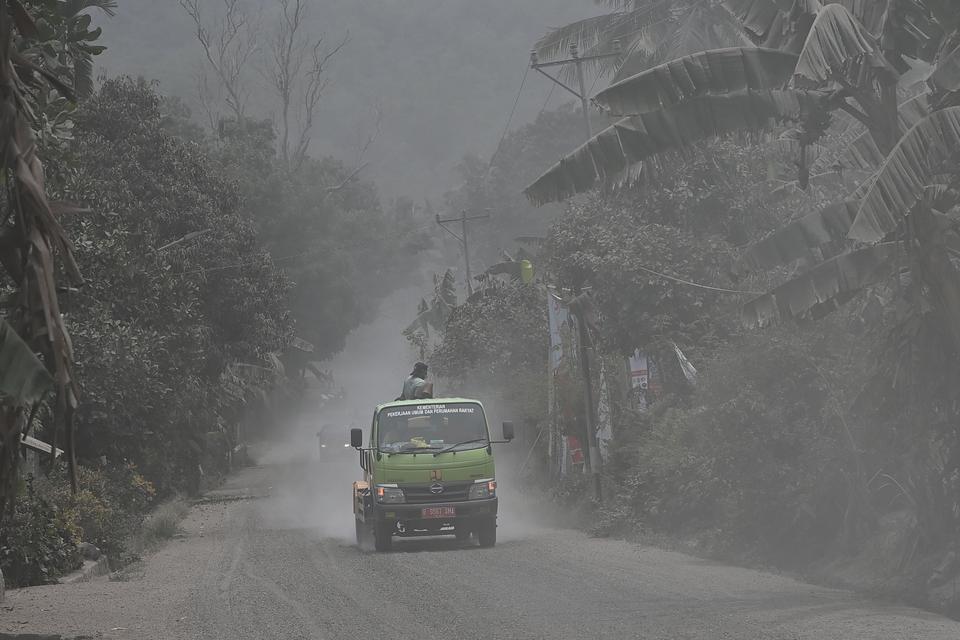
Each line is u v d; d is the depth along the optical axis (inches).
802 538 1226.6
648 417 1895.9
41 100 941.2
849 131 1551.4
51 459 537.3
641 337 1844.2
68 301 1750.7
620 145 1067.3
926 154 909.2
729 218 1878.7
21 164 535.5
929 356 995.3
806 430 1230.3
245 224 3225.9
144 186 2783.0
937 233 992.2
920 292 993.5
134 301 2071.9
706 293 1806.1
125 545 1658.5
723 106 1050.1
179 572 1368.1
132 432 2129.7
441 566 1266.0
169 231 2896.2
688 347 1755.7
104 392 1841.8
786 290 1098.7
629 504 1649.9
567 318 2351.1
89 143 2598.4
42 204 527.8
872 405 1050.7
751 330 1316.4
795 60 1021.8
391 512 1469.0
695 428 1390.3
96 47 993.5
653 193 1878.7
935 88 1036.5
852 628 775.1
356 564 1334.9
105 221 1823.3
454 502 1475.1
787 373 1246.3
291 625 897.5
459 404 1547.7
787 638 741.3
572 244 1957.4
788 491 1237.1
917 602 920.9
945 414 1047.6
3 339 501.0
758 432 1253.7
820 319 1224.2
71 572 1369.3
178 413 2534.5
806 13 1000.2
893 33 1012.5
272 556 1483.8
